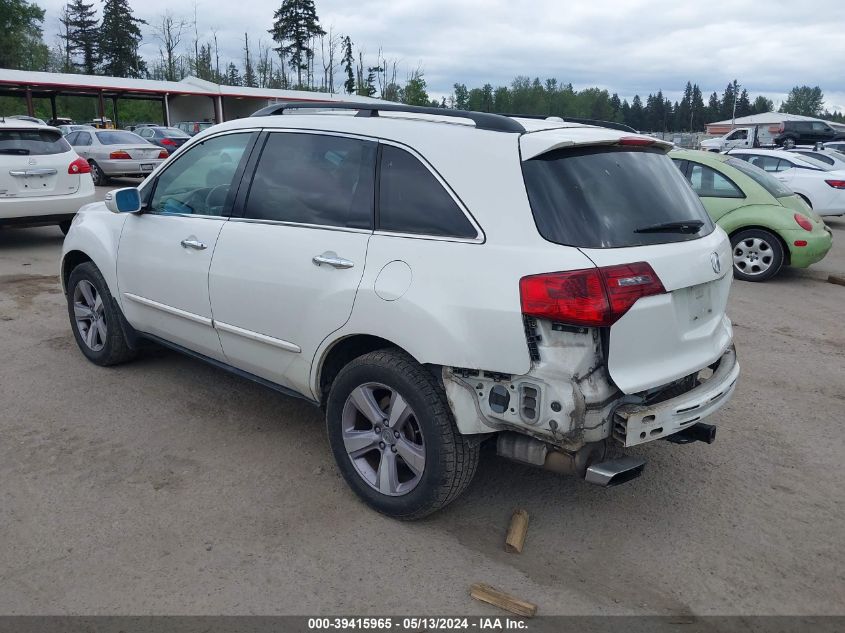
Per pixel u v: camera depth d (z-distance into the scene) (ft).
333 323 11.37
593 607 9.67
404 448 11.10
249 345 13.16
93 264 17.13
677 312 10.38
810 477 13.38
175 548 10.61
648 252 10.04
